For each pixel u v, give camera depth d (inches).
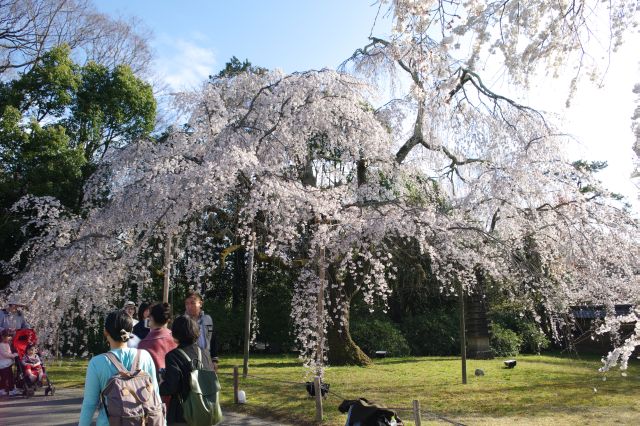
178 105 448.8
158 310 198.2
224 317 663.1
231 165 317.7
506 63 241.1
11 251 601.6
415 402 207.3
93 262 346.9
